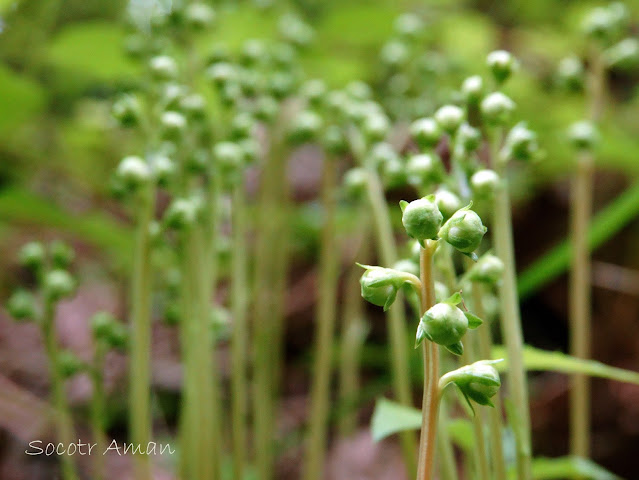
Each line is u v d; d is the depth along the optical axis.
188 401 0.30
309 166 0.71
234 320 0.32
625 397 0.45
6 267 0.61
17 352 0.53
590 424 0.46
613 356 0.53
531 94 0.59
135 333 0.28
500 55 0.25
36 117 0.58
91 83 0.63
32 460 0.43
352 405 0.44
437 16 0.66
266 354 0.40
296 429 0.49
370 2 0.65
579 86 0.37
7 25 0.52
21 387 0.50
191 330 0.30
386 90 0.54
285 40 0.45
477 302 0.25
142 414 0.28
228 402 0.48
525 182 0.59
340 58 0.58
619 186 0.62
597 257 0.57
